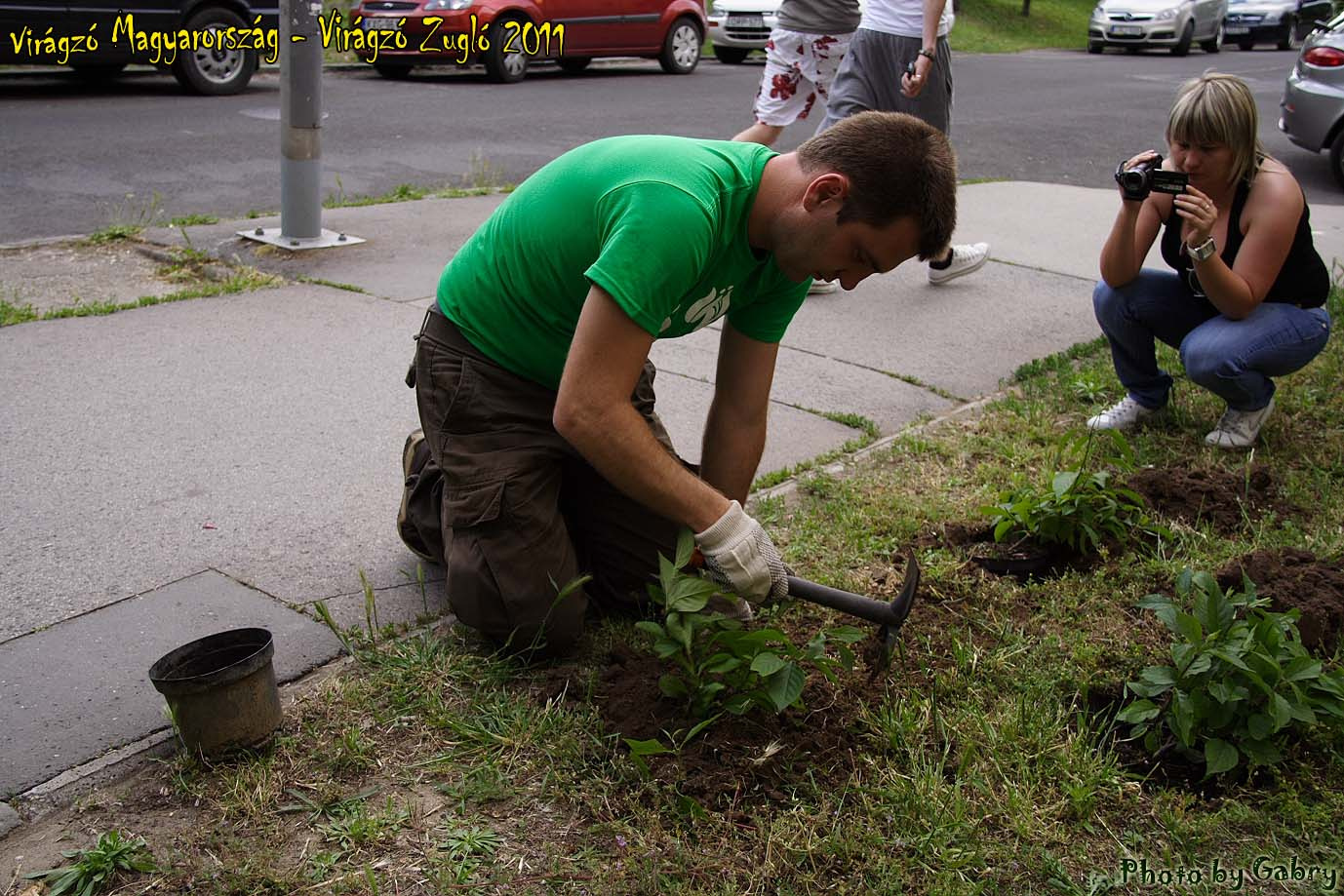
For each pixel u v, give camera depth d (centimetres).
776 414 442
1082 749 255
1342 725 259
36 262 593
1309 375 479
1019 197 846
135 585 309
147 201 741
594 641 290
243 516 348
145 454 384
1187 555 334
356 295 560
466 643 286
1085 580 321
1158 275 423
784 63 618
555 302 260
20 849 222
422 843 227
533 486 271
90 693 265
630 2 1484
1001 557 335
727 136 1090
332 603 305
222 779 239
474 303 272
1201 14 2347
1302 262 397
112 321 511
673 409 441
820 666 254
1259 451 411
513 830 231
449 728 257
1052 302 597
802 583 262
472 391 273
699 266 231
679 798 236
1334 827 238
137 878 216
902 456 406
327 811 234
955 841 230
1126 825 239
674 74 1575
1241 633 254
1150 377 429
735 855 225
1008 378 489
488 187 802
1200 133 379
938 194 223
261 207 741
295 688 270
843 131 227
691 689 255
